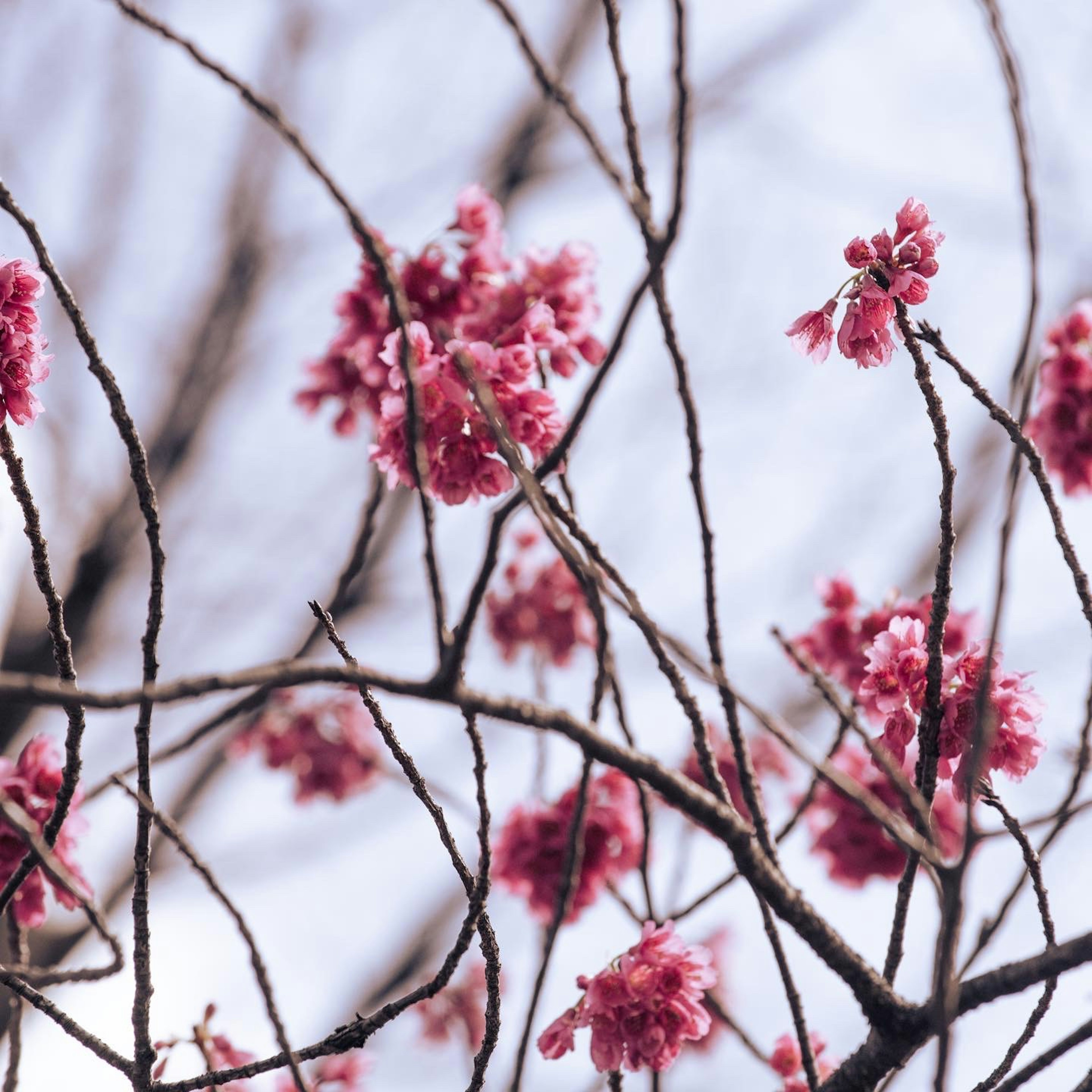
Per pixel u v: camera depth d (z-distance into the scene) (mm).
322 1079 2242
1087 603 2031
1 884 2098
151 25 1998
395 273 2029
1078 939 1979
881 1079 2033
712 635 2061
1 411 2037
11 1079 2047
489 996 2018
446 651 1937
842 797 2414
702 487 2047
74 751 2025
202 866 2002
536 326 2117
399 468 2078
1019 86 2037
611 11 2008
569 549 1962
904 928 2029
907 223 2027
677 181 1990
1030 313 2025
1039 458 2016
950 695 2047
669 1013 2064
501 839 2326
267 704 2912
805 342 2043
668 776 2002
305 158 1993
